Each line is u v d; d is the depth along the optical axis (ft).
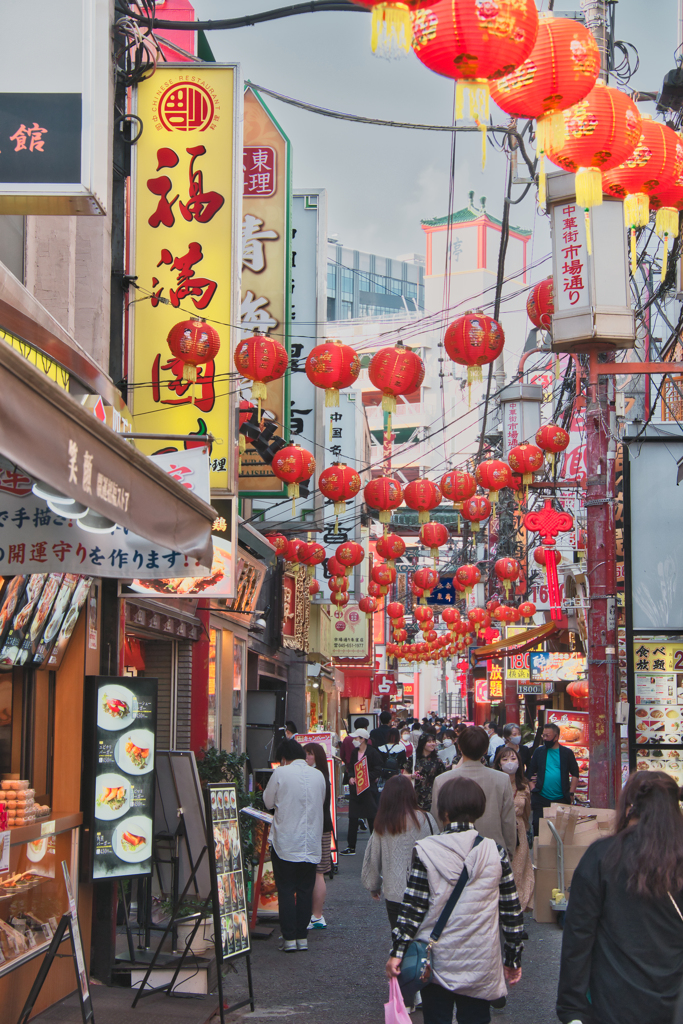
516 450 48.14
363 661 132.98
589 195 19.85
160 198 34.53
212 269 34.22
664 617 35.37
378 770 56.90
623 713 39.73
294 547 56.75
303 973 28.19
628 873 11.51
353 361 32.27
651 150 21.40
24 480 19.06
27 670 24.38
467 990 15.96
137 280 34.22
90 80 18.60
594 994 11.55
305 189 63.67
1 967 20.57
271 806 31.83
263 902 35.83
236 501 32.96
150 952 27.12
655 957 11.38
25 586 22.20
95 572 21.76
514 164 36.65
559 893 35.99
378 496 46.75
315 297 62.90
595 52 17.01
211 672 48.60
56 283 29.96
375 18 13.26
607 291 33.88
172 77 34.96
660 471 36.22
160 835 29.12
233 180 34.55
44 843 23.66
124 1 31.48
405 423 237.86
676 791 12.16
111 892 25.93
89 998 19.36
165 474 17.34
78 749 25.82
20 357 12.30
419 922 16.22
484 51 14.29
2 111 18.51
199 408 33.73
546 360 83.56
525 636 81.25
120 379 32.81
